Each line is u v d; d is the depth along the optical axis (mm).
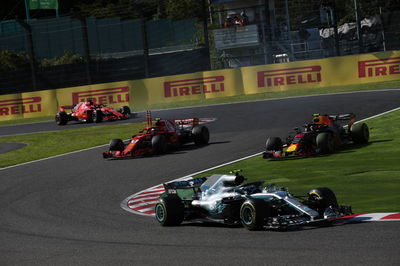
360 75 137500
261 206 37531
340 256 28750
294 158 71500
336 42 165750
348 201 46375
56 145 112438
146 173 73562
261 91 144125
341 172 59312
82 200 60469
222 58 182125
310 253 30016
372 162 62406
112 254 35188
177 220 43875
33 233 45844
